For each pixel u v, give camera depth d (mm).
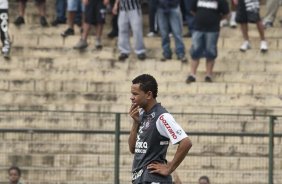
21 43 52875
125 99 49281
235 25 53688
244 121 46500
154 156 28281
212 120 46656
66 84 50219
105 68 51281
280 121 44375
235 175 45375
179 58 51312
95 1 51812
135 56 52031
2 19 51375
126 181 45188
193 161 45562
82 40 51969
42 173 45594
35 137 46312
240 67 51219
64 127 47375
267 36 53406
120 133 43781
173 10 50906
